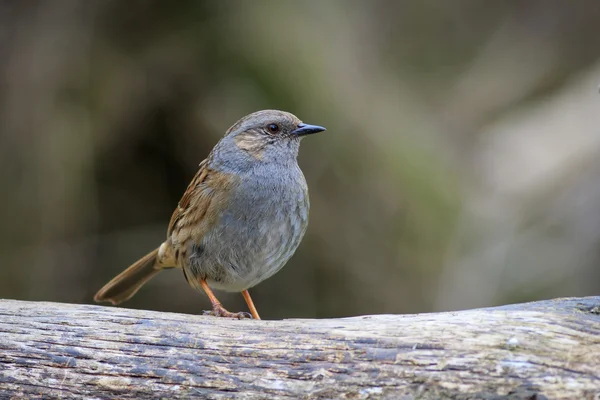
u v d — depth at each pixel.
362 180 12.10
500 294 12.42
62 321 5.41
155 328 5.35
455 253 12.50
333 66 12.59
